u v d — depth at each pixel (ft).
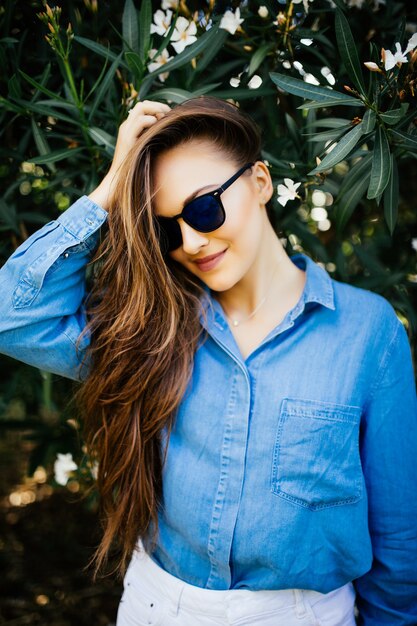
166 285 3.44
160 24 4.38
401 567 3.69
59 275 3.54
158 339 3.53
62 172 5.30
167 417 3.58
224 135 3.33
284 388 3.36
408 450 3.56
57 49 4.17
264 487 3.35
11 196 5.75
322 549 3.44
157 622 3.75
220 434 3.42
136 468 3.65
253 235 3.41
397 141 3.95
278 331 3.42
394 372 3.49
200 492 3.44
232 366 3.46
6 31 4.62
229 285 3.41
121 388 3.67
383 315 3.51
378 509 3.65
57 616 8.02
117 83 5.02
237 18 4.26
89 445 4.07
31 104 4.37
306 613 3.54
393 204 3.99
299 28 4.65
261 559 3.41
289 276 3.77
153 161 3.33
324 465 3.33
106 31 5.28
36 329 3.59
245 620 3.51
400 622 3.82
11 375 6.43
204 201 3.22
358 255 5.85
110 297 3.62
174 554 3.67
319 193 5.76
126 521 3.82
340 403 3.35
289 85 3.70
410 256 6.14
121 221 3.44
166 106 3.59
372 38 4.94
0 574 8.65
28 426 6.70
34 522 9.73
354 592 3.92
